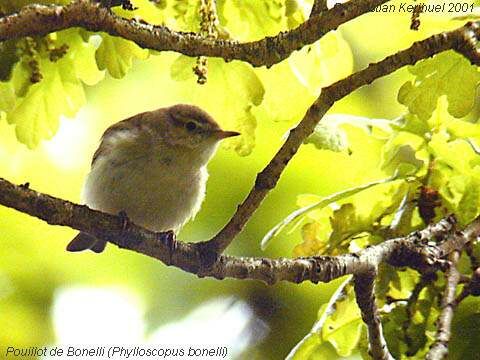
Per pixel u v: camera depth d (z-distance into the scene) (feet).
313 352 14.03
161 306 14.76
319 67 14.15
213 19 13.96
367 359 13.96
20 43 13.98
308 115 13.78
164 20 14.03
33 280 14.84
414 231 13.98
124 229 13.75
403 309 13.94
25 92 14.01
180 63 14.06
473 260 13.94
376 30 14.76
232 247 14.64
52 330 14.80
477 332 13.93
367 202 14.03
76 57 14.05
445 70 13.92
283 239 14.65
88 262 14.84
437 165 14.01
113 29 13.79
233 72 14.06
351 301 13.97
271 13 14.07
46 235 14.84
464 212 13.97
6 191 13.69
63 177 14.80
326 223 14.03
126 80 14.80
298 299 14.67
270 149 14.69
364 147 14.12
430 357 13.79
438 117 14.02
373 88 14.79
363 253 13.85
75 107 14.06
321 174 14.66
